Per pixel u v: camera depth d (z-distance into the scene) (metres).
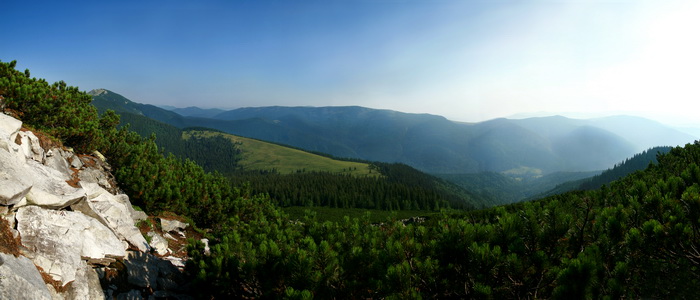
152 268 9.34
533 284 5.78
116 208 11.66
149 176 17.12
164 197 16.56
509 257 5.61
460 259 6.34
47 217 7.77
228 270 8.41
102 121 20.92
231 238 9.03
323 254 7.06
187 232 17.30
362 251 7.55
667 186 7.19
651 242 5.43
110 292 7.50
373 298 6.75
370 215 9.50
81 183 11.43
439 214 9.48
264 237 9.23
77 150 16.39
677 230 5.24
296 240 9.34
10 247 6.23
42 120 14.49
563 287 4.74
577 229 6.37
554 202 6.41
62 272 6.71
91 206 9.83
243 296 8.77
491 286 5.90
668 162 16.02
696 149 14.42
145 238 12.25
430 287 6.15
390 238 7.83
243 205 21.36
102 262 8.00
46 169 10.20
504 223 6.61
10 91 13.23
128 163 18.44
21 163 8.72
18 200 7.31
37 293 5.55
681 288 5.16
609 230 5.84
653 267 5.45
